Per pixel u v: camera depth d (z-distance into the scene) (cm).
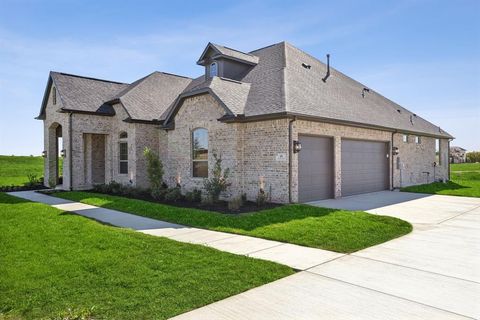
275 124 1257
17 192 1834
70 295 455
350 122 1427
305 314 405
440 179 2408
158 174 1564
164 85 2133
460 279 521
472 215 1092
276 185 1255
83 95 1952
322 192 1412
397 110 2275
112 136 1964
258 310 415
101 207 1262
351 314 405
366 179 1694
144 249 671
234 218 964
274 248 700
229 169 1368
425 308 421
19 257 628
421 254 656
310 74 1695
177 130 1645
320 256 643
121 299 442
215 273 536
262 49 1908
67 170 1869
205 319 391
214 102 1434
